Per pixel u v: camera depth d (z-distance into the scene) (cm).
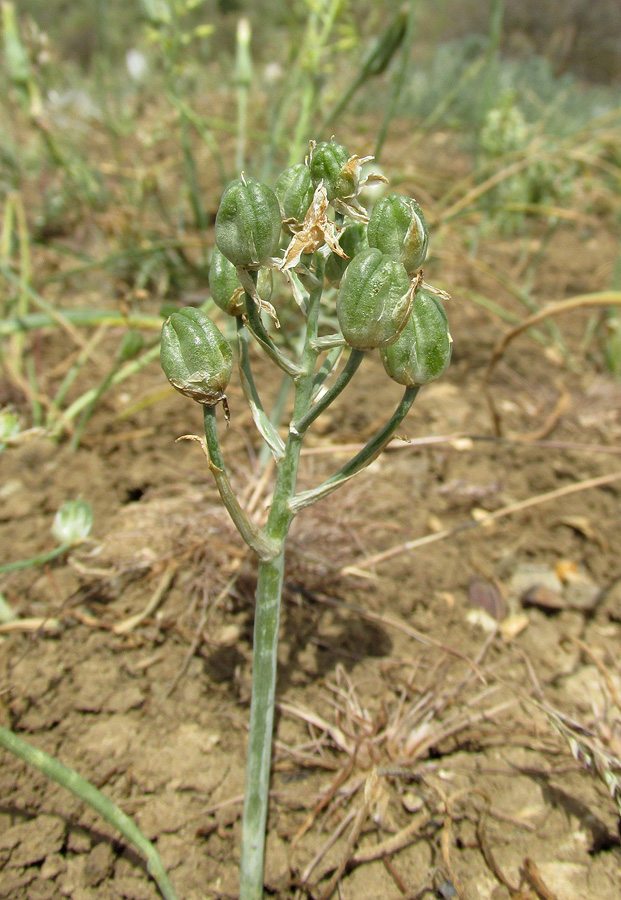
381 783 20
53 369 38
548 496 29
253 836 16
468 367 42
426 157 75
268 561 14
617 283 42
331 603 25
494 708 22
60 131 63
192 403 36
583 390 40
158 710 22
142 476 31
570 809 20
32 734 21
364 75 35
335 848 19
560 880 18
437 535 28
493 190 60
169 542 26
